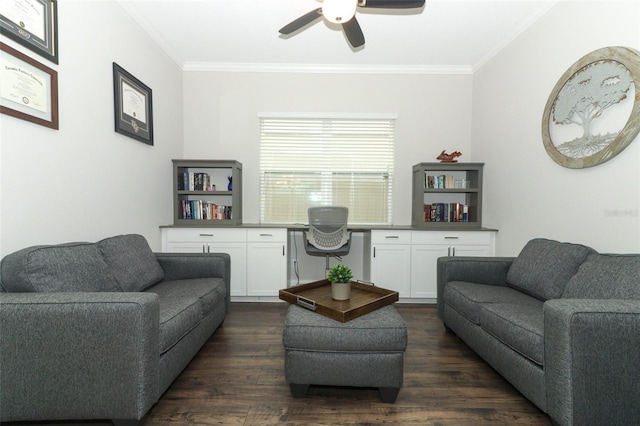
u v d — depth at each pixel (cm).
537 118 255
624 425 121
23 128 155
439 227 328
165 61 314
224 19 270
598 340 120
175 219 326
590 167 204
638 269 147
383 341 152
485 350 183
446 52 325
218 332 242
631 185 178
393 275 318
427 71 359
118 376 126
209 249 312
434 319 276
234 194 330
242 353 207
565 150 222
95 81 209
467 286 224
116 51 233
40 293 132
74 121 190
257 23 276
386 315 166
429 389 169
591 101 201
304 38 301
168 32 290
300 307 178
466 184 353
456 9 253
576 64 213
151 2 246
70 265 152
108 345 125
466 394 165
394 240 317
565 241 226
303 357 156
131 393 126
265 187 364
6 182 147
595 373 120
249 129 360
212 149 360
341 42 308
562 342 123
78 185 194
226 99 359
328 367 155
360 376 154
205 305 196
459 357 205
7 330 121
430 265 317
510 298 198
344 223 305
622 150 181
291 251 369
